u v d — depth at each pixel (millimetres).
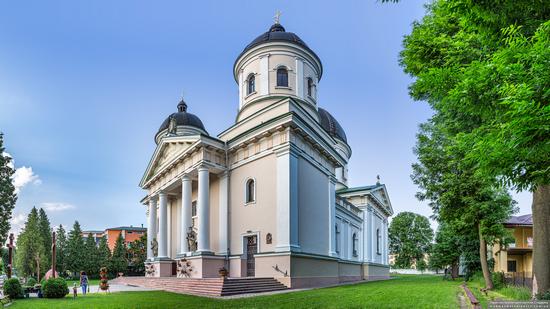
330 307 12203
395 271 83875
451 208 23656
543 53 5844
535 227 12906
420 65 12367
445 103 8617
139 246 67875
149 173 37031
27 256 64938
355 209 41688
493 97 7379
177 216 37094
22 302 17469
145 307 13953
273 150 24922
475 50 9250
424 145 24953
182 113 43125
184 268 26750
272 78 30938
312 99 32531
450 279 35844
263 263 23484
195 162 28203
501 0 6758
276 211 23969
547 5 6715
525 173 7637
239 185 27234
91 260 65250
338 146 46844
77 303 16141
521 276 22672
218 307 13367
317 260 25531
